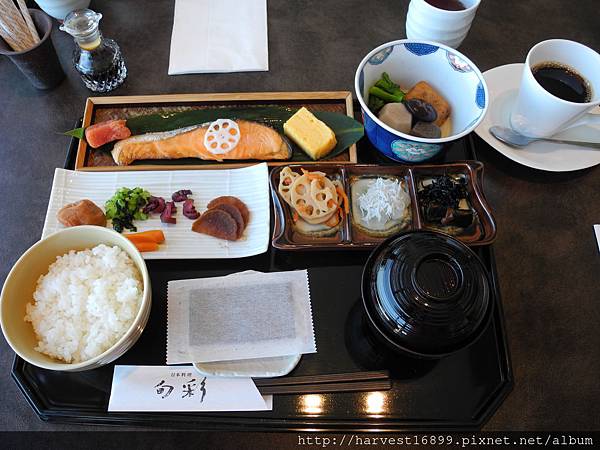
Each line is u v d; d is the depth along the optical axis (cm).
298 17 60
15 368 39
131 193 45
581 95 46
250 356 39
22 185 49
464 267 35
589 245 47
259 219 45
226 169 48
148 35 58
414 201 45
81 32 48
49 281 38
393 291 35
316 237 44
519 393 39
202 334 39
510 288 44
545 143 49
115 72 53
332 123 50
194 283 41
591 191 49
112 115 51
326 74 56
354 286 43
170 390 38
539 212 48
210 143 48
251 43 57
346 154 49
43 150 51
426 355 35
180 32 57
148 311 38
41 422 38
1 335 41
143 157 48
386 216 45
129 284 38
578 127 50
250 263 44
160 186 47
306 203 44
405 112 46
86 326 38
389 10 61
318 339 41
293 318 40
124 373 38
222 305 41
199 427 37
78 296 38
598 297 44
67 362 37
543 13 62
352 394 39
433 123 47
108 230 38
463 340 35
